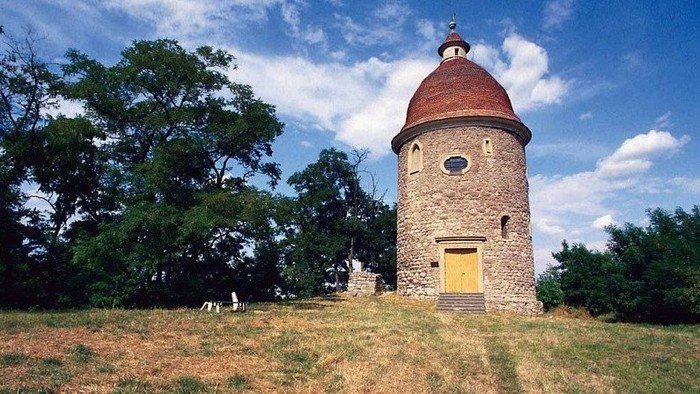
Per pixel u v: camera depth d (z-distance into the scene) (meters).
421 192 22.94
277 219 21.69
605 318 21.59
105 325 11.74
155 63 20.52
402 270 23.70
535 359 10.56
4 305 18.94
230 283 26.64
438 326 14.70
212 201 19.66
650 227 21.55
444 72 24.86
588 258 23.78
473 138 22.33
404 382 8.44
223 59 22.36
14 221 20.30
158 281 20.98
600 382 9.06
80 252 18.67
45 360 8.12
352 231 38.91
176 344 10.23
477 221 21.53
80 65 20.84
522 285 21.58
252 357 9.59
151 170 19.73
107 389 6.99
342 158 40.59
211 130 22.30
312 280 34.72
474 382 8.76
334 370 8.96
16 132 21.20
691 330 15.69
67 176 23.11
